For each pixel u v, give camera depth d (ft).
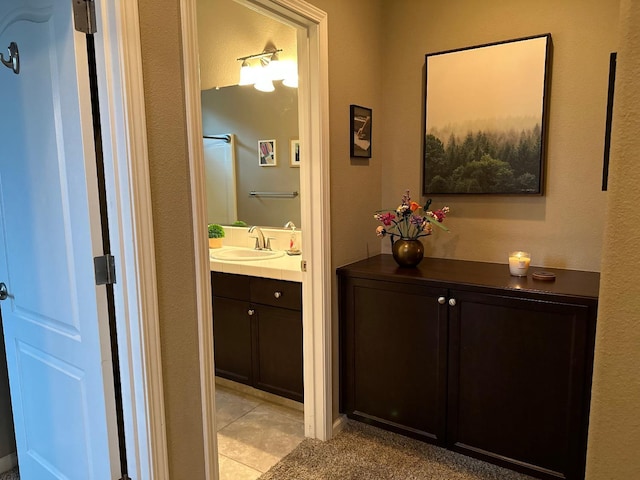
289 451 7.82
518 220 8.09
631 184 1.88
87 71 4.49
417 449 7.80
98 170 4.65
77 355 5.17
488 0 7.90
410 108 8.80
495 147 8.00
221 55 10.91
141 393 4.83
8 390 7.22
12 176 5.64
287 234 10.49
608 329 2.01
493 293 6.69
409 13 8.61
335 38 7.52
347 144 8.05
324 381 7.95
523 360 6.61
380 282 7.64
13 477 7.07
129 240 4.59
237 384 10.19
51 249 5.25
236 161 11.07
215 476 5.66
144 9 4.48
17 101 5.33
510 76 7.73
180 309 5.11
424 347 7.40
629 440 2.02
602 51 7.11
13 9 5.20
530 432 6.70
